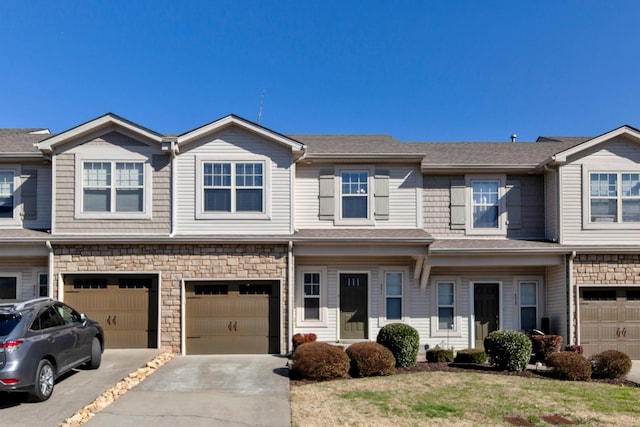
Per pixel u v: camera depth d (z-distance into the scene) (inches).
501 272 717.9
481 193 724.7
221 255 644.7
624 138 685.9
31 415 382.9
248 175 660.7
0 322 405.1
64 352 452.1
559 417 397.4
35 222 679.1
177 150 652.7
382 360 527.5
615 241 677.9
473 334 708.0
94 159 649.0
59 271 633.6
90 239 629.9
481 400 437.1
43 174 686.5
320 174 704.4
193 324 642.8
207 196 656.4
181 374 519.5
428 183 720.3
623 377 549.6
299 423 372.8
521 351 560.1
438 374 538.6
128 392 450.9
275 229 654.5
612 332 666.8
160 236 634.2
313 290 701.3
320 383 491.8
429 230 713.0
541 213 724.7
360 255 666.8
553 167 693.9
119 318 640.4
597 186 685.3
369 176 708.0
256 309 647.1
